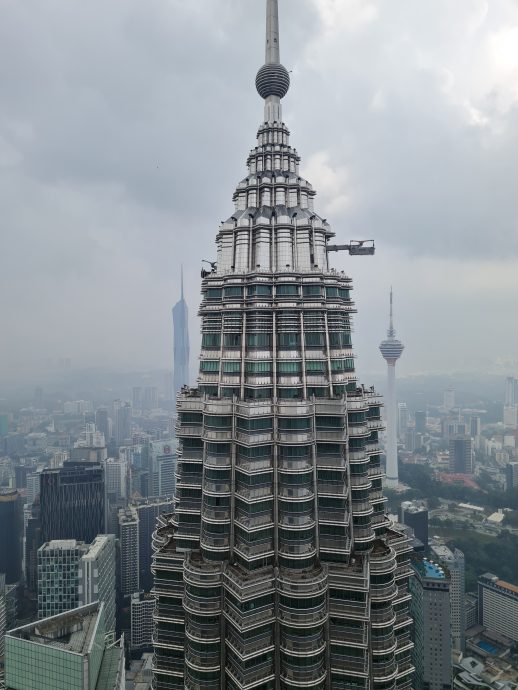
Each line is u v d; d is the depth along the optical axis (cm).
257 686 11050
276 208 13500
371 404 14288
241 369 12438
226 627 11706
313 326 12612
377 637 12188
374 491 14250
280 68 14475
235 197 14375
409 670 13675
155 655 12988
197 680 11650
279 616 11294
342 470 11931
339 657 11638
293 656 11050
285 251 12850
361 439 12656
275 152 14112
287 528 11519
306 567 11519
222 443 12106
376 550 12888
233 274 12762
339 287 13612
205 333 13375
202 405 12912
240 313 12706
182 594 12812
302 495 11619
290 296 12512
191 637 11819
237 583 11050
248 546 11438
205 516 12288
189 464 13025
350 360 13750
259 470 11588
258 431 11612
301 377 12388
